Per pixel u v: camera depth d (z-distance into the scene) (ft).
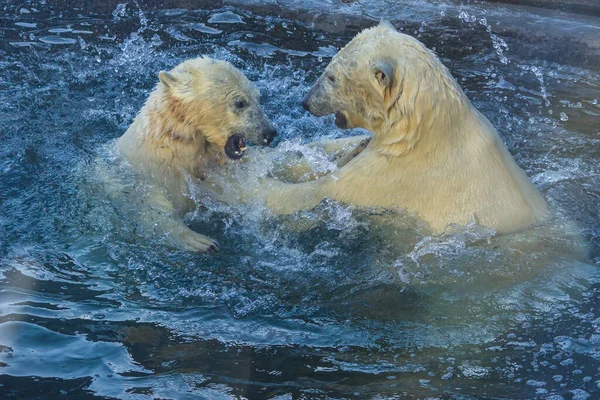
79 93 46.24
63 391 24.08
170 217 33.01
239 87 35.29
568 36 53.31
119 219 33.65
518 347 26.40
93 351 25.98
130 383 24.53
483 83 48.83
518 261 30.22
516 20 56.18
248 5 59.41
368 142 34.35
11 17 57.31
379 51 30.71
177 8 59.72
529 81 49.16
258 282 30.35
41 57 50.85
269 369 25.40
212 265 31.30
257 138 35.73
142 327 27.40
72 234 32.96
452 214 30.94
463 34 54.49
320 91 32.73
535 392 24.31
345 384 24.71
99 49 52.54
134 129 36.76
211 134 35.60
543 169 38.63
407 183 31.30
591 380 24.76
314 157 37.22
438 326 27.58
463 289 29.32
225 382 24.70
